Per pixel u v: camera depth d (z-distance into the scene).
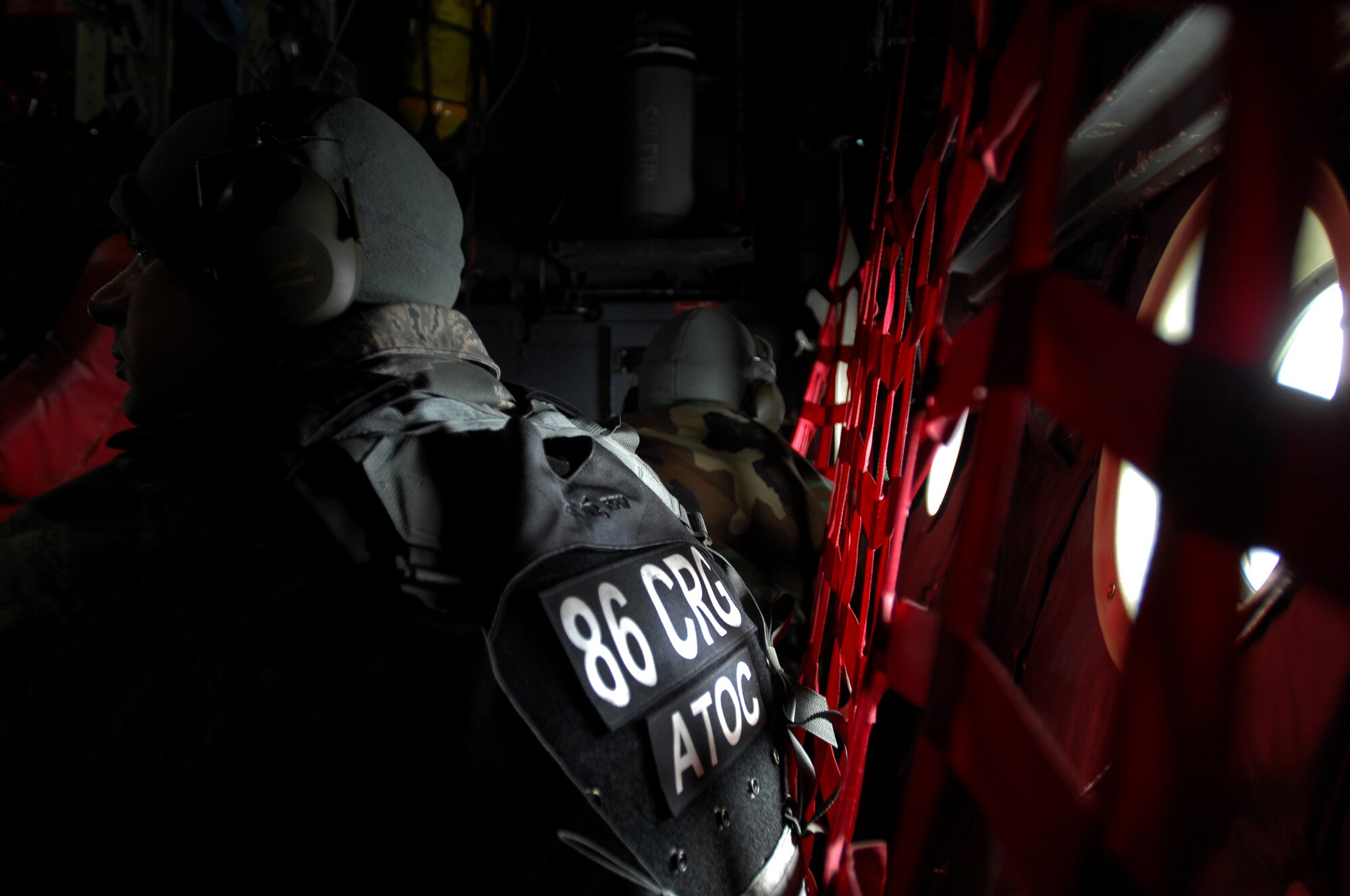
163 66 2.41
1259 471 0.29
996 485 0.43
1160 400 0.32
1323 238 0.61
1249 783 0.61
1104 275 1.10
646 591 0.64
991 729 0.42
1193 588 0.30
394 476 0.57
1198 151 0.83
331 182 0.69
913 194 0.85
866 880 0.69
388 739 0.52
